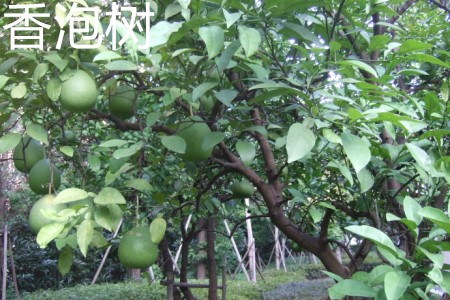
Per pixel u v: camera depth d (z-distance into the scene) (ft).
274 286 24.56
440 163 4.39
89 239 4.40
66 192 4.47
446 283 3.39
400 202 6.15
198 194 7.50
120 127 6.37
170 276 9.57
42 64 4.92
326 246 6.29
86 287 24.18
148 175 8.18
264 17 5.26
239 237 29.81
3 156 20.34
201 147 5.47
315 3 5.07
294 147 4.17
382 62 6.20
